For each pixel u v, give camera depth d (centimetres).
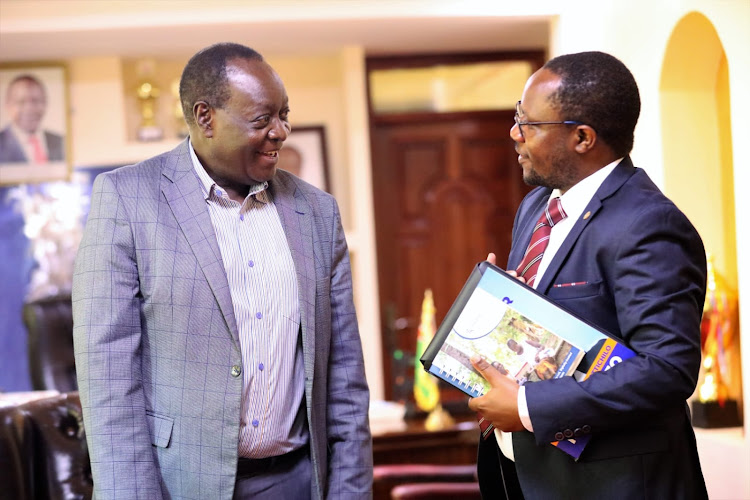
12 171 549
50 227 554
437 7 452
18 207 553
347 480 196
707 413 352
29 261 554
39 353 423
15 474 225
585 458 181
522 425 177
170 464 181
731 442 324
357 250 575
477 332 184
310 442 189
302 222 199
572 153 187
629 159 194
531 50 602
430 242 609
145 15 442
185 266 183
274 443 186
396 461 390
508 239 613
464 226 611
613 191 185
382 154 604
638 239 176
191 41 510
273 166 190
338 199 604
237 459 182
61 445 247
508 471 204
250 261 189
